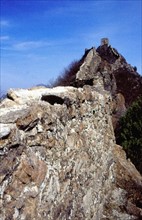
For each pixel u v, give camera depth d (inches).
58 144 228.8
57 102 243.9
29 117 191.5
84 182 288.7
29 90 274.5
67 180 243.8
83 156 286.0
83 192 285.6
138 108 553.3
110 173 403.9
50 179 209.5
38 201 190.7
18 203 170.6
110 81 885.8
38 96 252.8
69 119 256.5
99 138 350.6
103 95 389.4
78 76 860.6
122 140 534.0
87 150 299.4
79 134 279.1
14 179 170.1
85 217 290.5
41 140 202.4
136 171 450.6
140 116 544.4
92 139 319.9
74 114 266.2
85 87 316.5
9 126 172.2
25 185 179.5
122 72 1051.3
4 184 161.9
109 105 419.2
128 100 939.3
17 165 173.6
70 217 249.4
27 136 188.2
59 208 225.9
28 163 182.9
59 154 229.6
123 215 375.2
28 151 186.1
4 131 163.9
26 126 188.5
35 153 193.9
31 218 180.7
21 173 175.8
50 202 208.7
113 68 1066.1
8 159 166.2
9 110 210.5
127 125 541.0
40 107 207.8
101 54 1119.0
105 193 377.4
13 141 170.4
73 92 275.6
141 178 437.1
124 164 443.8
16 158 173.8
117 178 425.7
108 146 397.1
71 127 260.2
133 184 421.1
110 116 429.1
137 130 527.5
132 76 1043.3
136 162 493.0
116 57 1109.1
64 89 285.3
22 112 193.6
